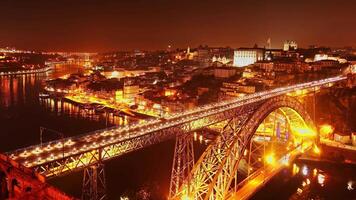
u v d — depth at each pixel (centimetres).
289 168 12269
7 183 2888
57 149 6488
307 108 17862
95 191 6662
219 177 8131
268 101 10619
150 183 11206
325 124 16675
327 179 12119
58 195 2470
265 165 11631
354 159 13462
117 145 7131
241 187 9675
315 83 18288
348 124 16375
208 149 8131
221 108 10650
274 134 12750
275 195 10744
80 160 6412
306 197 10738
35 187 2609
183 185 7950
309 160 13138
